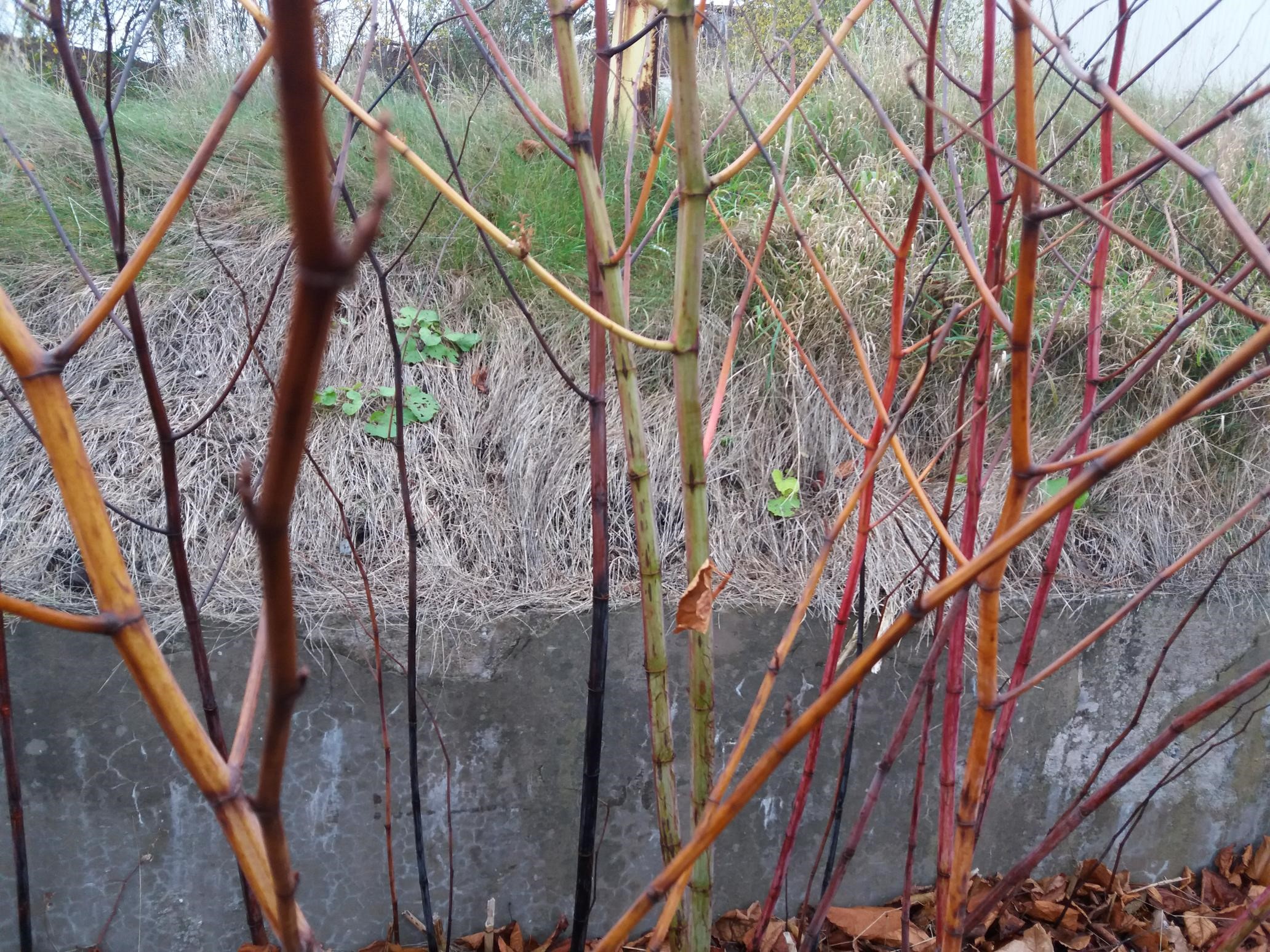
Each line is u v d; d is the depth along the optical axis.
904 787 2.31
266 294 2.48
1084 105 3.36
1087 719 2.38
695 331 0.98
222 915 2.03
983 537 2.32
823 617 2.21
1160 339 1.02
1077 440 1.22
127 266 0.62
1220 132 3.11
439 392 2.39
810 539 2.32
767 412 2.50
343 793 2.02
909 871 1.56
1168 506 2.48
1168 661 2.40
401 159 2.82
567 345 2.54
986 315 1.12
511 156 2.91
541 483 2.28
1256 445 2.58
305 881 2.04
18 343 0.59
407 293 2.56
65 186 2.60
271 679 0.52
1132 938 2.19
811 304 2.53
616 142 3.15
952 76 1.04
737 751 1.02
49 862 1.89
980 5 3.36
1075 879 2.45
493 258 1.26
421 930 2.14
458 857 2.12
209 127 2.88
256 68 0.66
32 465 2.02
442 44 3.46
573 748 2.14
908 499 2.40
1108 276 2.78
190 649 1.89
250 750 1.93
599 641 1.42
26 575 1.88
